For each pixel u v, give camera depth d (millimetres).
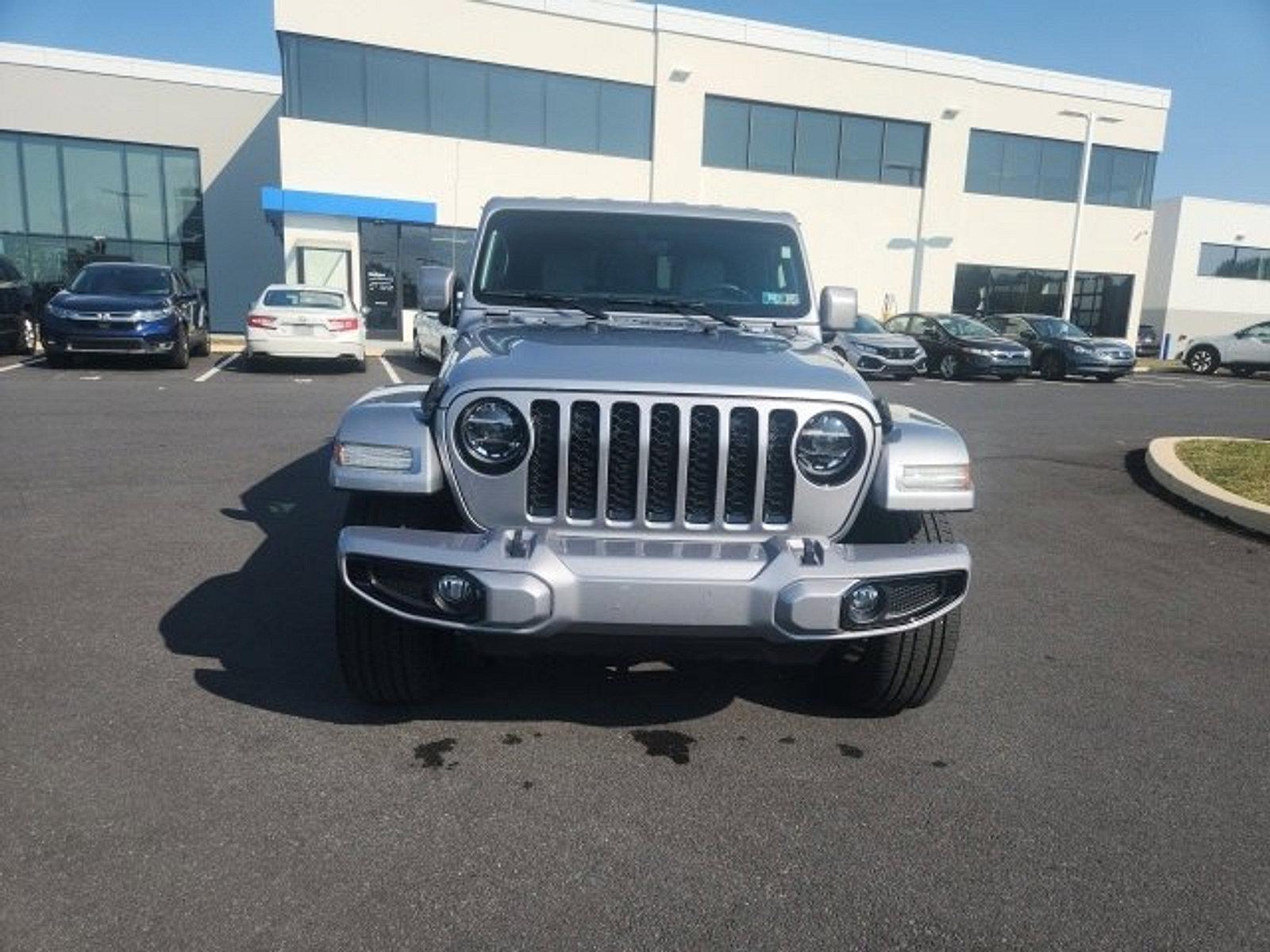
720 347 3580
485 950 2273
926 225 28281
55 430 9156
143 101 27969
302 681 3734
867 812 2945
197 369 15609
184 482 7152
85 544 5477
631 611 2840
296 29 22000
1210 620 4891
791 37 26000
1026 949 2346
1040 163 29703
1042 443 10680
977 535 6516
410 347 22719
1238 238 40375
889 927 2408
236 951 2225
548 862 2635
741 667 4055
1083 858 2730
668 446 3029
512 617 2826
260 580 4949
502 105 23891
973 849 2764
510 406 3012
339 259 22953
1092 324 31547
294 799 2893
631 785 3068
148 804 2826
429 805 2895
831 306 4281
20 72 26969
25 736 3203
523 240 4441
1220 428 12852
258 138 28938
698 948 2307
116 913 2336
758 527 3064
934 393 17297
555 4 23922
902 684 3436
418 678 3365
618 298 4371
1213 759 3355
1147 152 30797
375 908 2406
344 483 3107
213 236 28969
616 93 24859
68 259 28125
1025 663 4219
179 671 3775
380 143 22984
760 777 3148
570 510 3062
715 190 25984
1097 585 5457
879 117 27250
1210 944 2379
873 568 2943
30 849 2578
